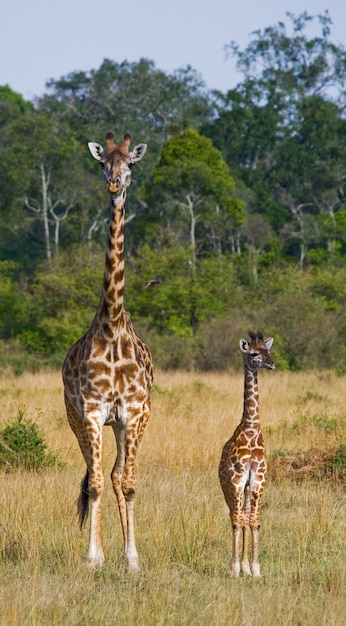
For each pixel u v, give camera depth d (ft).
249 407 24.71
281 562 24.90
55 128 171.94
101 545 24.98
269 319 98.48
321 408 53.83
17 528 26.04
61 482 31.68
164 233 151.33
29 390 64.69
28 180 160.86
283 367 91.04
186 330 106.22
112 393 25.80
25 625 19.20
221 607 20.18
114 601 21.18
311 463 36.04
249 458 24.30
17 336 110.93
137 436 26.12
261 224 166.30
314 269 129.18
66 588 21.90
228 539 27.12
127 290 112.37
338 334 100.63
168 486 31.24
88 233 164.86
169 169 154.10
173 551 25.75
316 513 28.14
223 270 117.91
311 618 19.99
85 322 106.42
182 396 59.72
